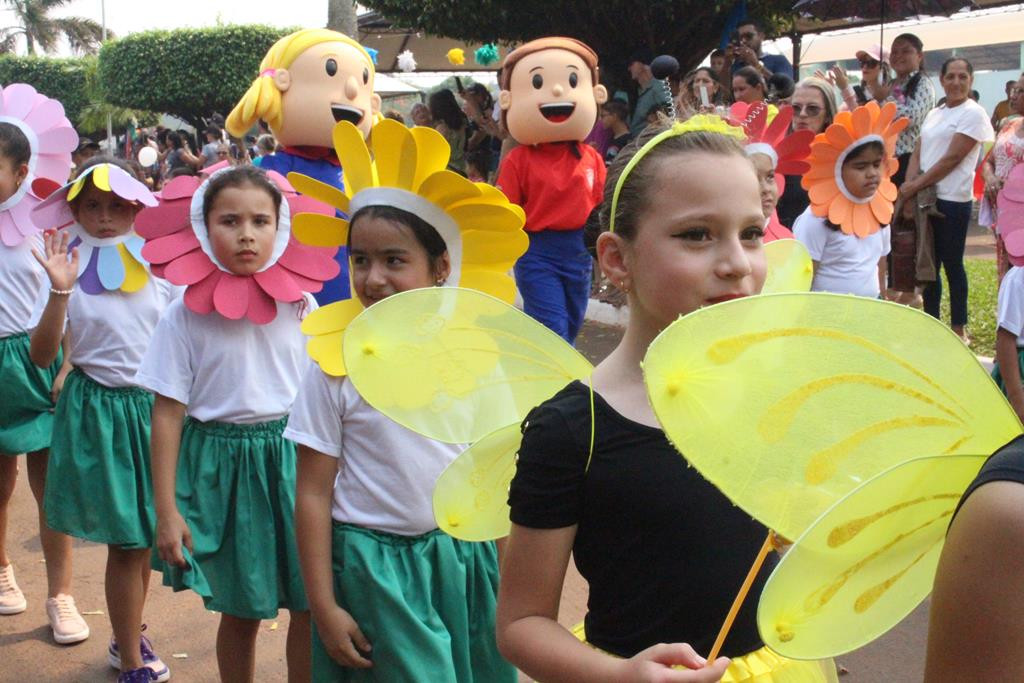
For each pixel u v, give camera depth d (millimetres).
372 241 2564
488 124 10742
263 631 4070
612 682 1446
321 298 4711
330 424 2574
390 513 2529
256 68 24594
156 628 4098
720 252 1561
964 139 6996
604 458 1601
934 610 1186
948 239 7305
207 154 14109
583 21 10617
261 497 3135
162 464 3104
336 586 2555
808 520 1353
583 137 6379
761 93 6539
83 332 3756
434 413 2102
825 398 1349
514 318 2086
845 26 12648
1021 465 1146
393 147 2523
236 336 3191
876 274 5004
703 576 1596
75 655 3902
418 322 2107
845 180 4770
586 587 4258
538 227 6355
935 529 1377
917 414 1368
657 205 1580
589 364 2045
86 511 3633
